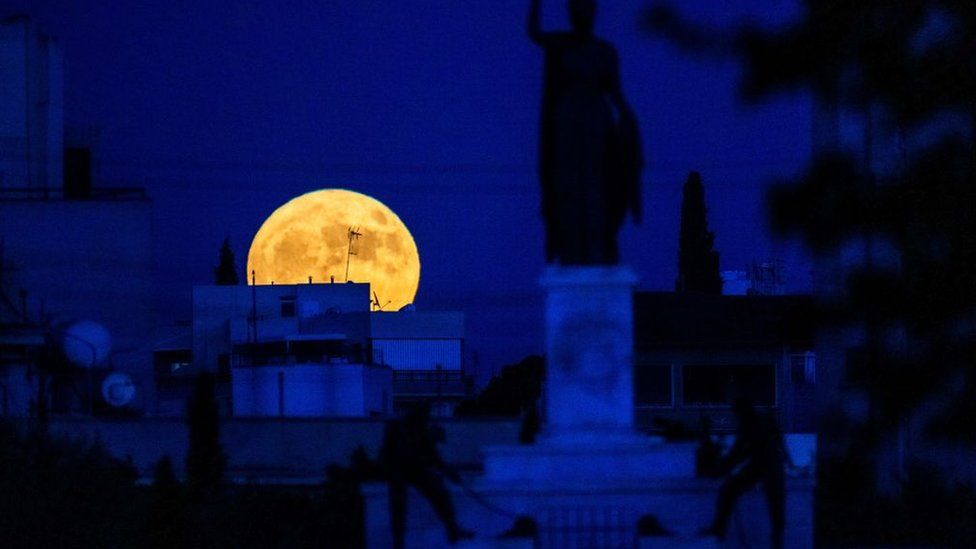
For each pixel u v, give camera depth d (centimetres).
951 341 7325
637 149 9100
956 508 9300
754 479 8550
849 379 7856
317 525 10612
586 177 9000
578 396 8912
